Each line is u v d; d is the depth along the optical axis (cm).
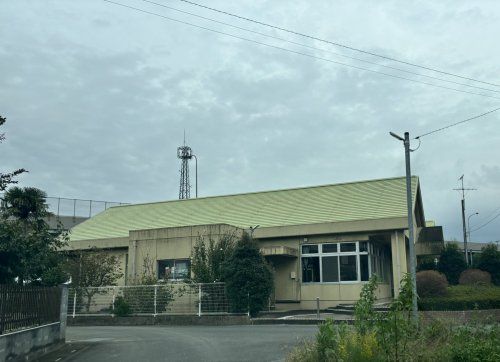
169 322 2362
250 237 2477
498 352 889
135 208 4006
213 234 2788
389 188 3198
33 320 1408
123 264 3291
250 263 2339
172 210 3769
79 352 1488
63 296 1658
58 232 2195
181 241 2883
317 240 2886
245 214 3341
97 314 2552
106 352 1466
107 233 3622
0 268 1625
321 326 996
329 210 3075
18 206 2062
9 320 1248
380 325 902
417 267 3594
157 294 2484
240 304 2278
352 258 2789
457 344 934
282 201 3419
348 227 2777
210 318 2275
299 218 3061
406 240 2917
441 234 3475
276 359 1228
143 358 1333
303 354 1048
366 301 963
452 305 2188
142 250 2992
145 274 2841
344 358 891
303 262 2905
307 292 2852
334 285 2797
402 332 894
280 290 2912
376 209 2933
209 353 1364
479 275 3125
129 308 2506
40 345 1427
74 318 2538
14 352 1234
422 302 2209
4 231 1639
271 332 1792
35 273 1806
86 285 2762
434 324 1066
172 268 2883
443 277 2528
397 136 1956
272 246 2914
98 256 2880
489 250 3616
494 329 993
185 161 6356
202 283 2403
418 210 3462
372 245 2827
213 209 3575
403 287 927
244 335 1728
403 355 886
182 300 2442
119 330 2141
